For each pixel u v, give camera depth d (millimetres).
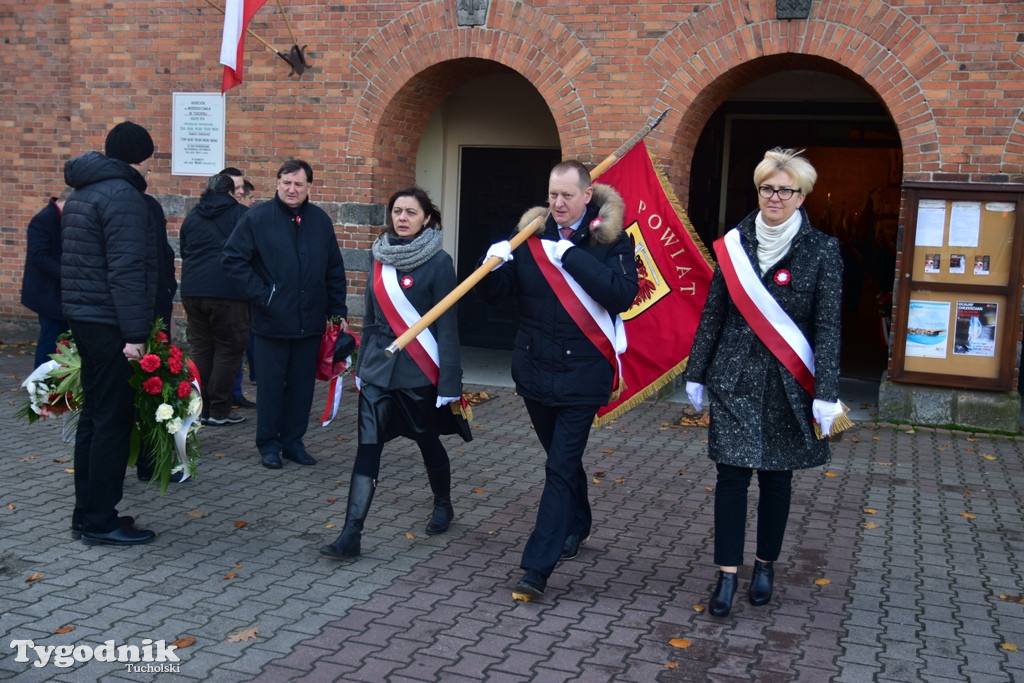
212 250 7660
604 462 7266
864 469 7270
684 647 4176
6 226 12289
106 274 4938
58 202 9141
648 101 9336
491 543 5434
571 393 4695
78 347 5035
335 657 3992
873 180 16172
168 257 6617
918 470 7297
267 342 6727
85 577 4738
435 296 5301
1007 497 6664
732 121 12570
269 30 10523
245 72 10672
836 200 16375
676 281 5922
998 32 8344
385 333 5305
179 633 4168
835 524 5953
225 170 7871
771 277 4363
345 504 6035
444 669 3914
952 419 8672
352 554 5051
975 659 4145
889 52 8625
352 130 10375
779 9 8836
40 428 7734
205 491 6188
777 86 11977
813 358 4383
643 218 5953
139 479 6332
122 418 5109
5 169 12203
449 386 5266
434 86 10578
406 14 10062
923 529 5918
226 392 7918
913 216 8617
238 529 5504
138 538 5195
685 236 5855
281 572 4895
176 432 5254
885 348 13648
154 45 11000
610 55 9398
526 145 12281
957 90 8477
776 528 4562
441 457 5500
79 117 11391
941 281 8609
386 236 5461
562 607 4570
